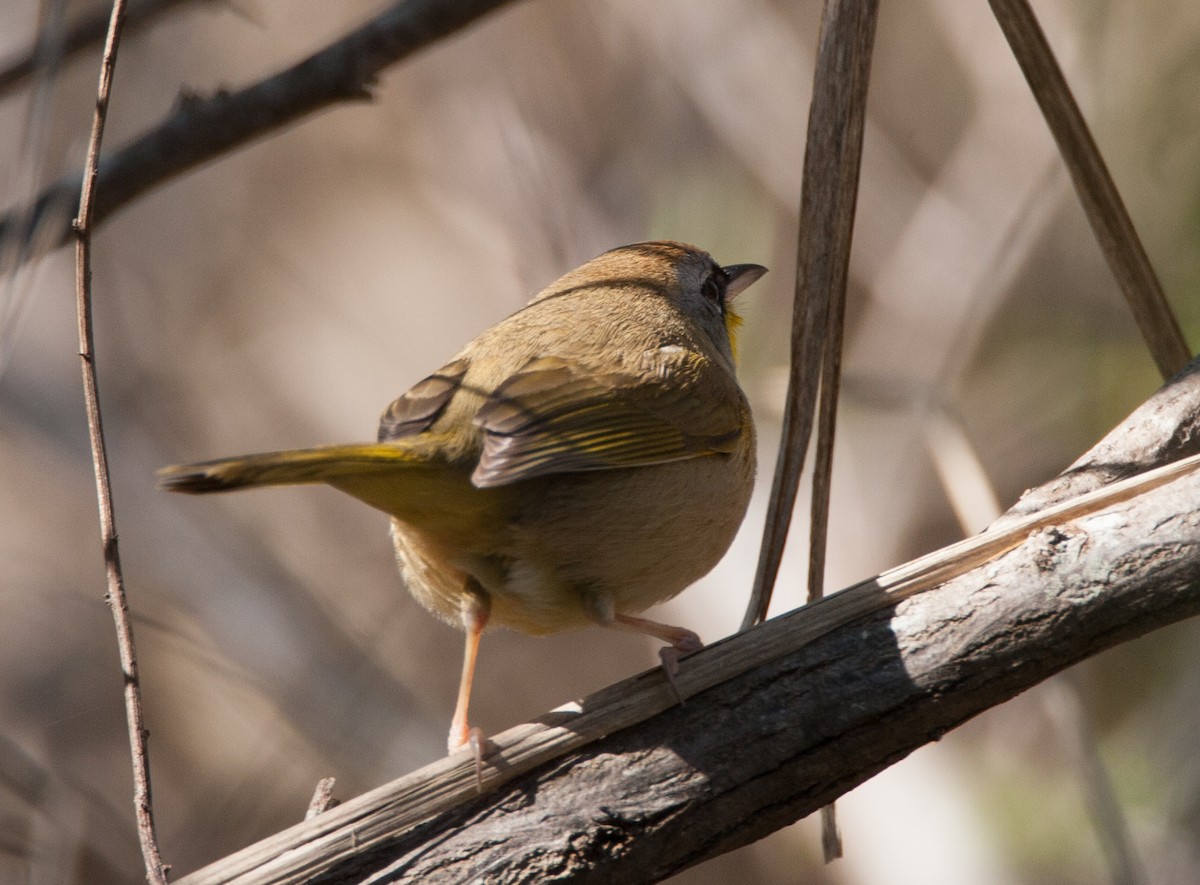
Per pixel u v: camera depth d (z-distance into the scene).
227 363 15.04
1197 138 12.02
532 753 5.93
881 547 11.02
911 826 10.21
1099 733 11.38
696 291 9.66
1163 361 7.04
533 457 6.88
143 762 5.65
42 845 9.83
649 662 13.06
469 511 6.88
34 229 8.49
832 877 10.52
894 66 13.84
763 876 11.73
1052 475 12.59
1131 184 12.16
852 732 5.73
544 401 7.39
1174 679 11.50
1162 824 10.65
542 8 13.72
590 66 13.56
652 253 9.64
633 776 5.86
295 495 14.45
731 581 10.75
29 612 13.44
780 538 6.47
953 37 13.33
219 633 12.88
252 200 15.52
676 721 5.95
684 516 7.62
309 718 11.77
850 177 6.50
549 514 7.09
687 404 7.80
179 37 15.19
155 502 13.84
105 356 14.73
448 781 5.94
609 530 7.27
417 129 14.71
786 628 5.94
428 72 14.53
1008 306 12.97
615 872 5.81
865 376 10.84
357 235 15.25
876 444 11.54
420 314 14.86
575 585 7.38
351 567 14.12
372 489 6.64
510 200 13.27
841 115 6.48
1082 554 5.49
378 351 14.90
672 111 13.20
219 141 8.67
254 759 11.98
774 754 5.79
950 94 13.69
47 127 8.23
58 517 13.82
